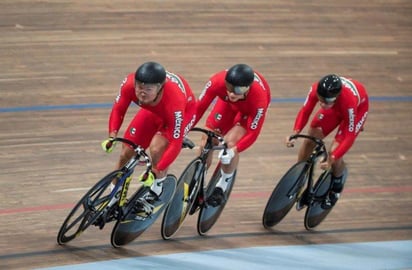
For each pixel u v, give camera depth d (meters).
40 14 21.56
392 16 24.47
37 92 18.41
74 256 13.04
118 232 13.20
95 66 19.80
